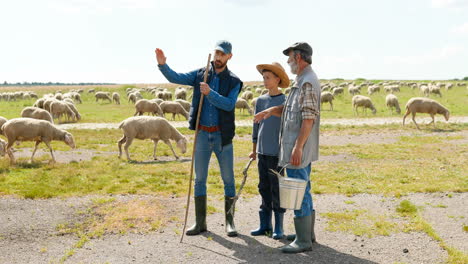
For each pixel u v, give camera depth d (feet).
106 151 47.85
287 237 17.26
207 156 17.49
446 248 16.17
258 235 17.87
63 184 27.68
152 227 18.88
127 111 126.21
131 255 15.52
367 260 15.03
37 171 32.09
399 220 20.34
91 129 72.18
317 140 15.01
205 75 15.64
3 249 16.12
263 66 16.34
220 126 16.96
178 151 48.39
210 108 16.90
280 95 16.81
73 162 37.29
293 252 15.52
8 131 36.04
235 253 15.66
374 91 200.23
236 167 36.32
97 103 171.22
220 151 17.35
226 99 15.98
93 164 36.65
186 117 99.25
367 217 20.80
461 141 56.29
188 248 16.25
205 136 17.16
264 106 17.04
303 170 14.84
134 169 34.45
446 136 62.28
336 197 25.35
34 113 66.80
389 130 71.41
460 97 168.86
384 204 23.59
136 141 57.31
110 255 15.52
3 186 26.50
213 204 23.49
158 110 95.91
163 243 16.84
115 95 165.48
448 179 30.40
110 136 62.59
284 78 16.60
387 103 110.83
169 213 21.31
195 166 17.70
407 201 23.38
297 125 14.53
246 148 49.65
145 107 95.30
